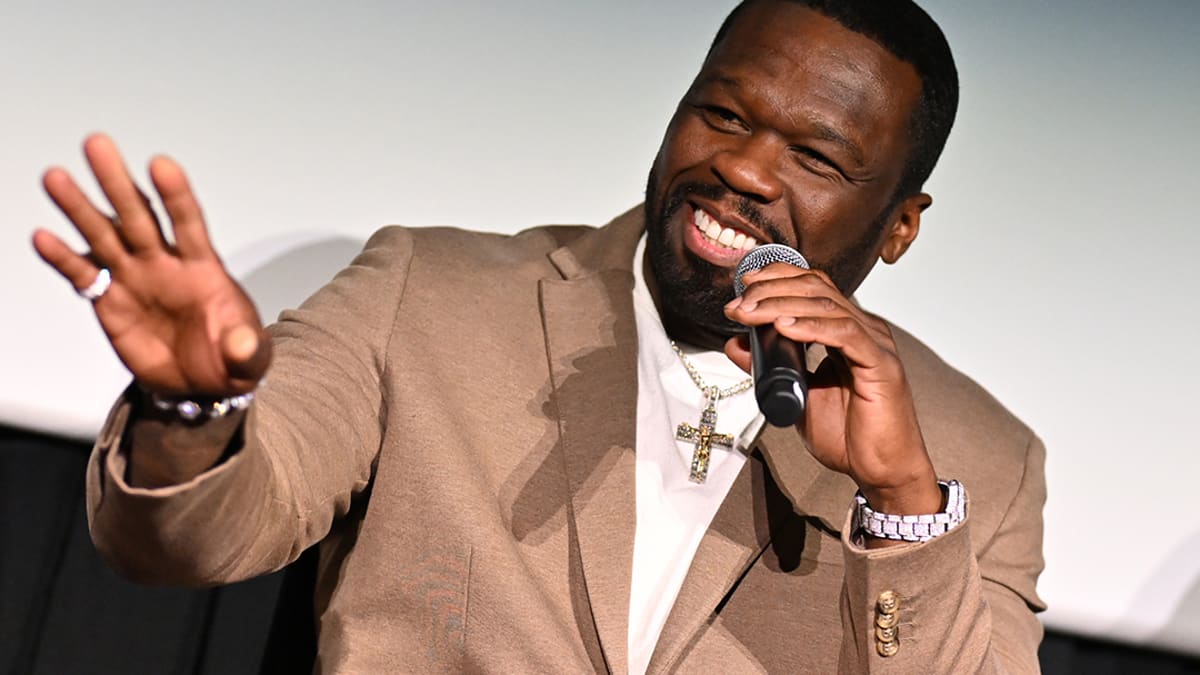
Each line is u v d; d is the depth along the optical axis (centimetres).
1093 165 784
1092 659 754
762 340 433
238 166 679
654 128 742
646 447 534
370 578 499
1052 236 770
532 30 737
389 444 502
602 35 746
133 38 673
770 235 515
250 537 394
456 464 502
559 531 510
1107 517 740
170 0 681
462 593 492
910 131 534
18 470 669
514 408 523
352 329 510
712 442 531
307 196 687
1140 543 740
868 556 461
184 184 312
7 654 670
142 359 329
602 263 571
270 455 419
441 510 497
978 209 768
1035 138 784
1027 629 580
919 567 464
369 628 498
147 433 349
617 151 735
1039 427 746
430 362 516
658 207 530
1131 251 775
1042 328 757
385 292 526
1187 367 762
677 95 748
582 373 532
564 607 501
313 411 466
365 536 503
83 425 649
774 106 512
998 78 787
